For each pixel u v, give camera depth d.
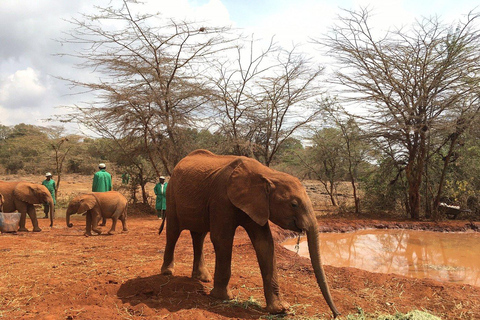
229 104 18.30
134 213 18.44
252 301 5.14
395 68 16.98
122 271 6.39
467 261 9.92
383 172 19.16
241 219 5.05
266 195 4.61
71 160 39.19
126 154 19.31
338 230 14.68
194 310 4.61
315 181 34.31
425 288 6.20
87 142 30.73
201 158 5.86
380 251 11.20
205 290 5.53
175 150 18.66
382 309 5.33
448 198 18.08
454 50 16.22
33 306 4.68
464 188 17.45
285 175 4.73
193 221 5.50
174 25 17.02
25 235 10.63
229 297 5.15
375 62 17.00
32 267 6.69
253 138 19.33
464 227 15.32
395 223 15.72
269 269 4.85
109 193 11.30
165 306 4.76
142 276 6.05
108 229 12.30
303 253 10.66
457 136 16.83
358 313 5.07
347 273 7.01
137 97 17.19
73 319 4.18
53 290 5.26
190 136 19.86
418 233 14.55
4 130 50.12
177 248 8.96
